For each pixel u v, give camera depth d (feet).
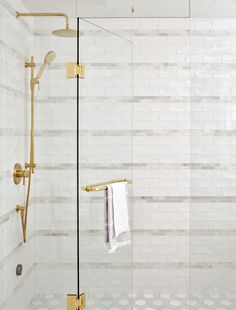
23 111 6.51
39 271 6.50
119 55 7.11
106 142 6.91
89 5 8.17
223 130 6.41
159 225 9.59
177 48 9.48
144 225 9.59
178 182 9.59
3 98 6.56
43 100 6.48
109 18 9.31
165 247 9.57
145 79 9.52
